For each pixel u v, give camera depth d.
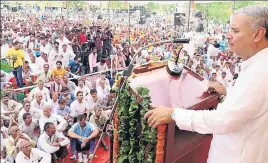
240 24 1.20
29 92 3.42
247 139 1.24
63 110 3.47
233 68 4.29
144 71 1.65
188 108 1.35
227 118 1.16
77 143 3.27
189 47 1.99
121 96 1.41
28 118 3.08
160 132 1.23
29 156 2.78
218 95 1.56
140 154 1.36
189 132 1.57
